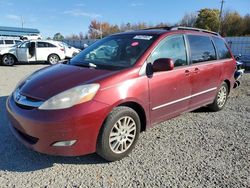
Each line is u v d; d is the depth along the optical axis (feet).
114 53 14.42
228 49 20.57
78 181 10.71
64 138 10.66
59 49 57.72
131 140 12.67
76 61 14.92
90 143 11.19
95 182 10.68
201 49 17.16
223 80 19.34
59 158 12.38
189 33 16.48
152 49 13.66
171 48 14.84
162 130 16.07
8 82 30.58
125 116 12.07
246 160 12.78
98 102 11.10
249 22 192.75
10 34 152.76
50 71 13.57
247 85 32.65
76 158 12.41
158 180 10.92
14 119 11.60
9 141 13.92
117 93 11.67
